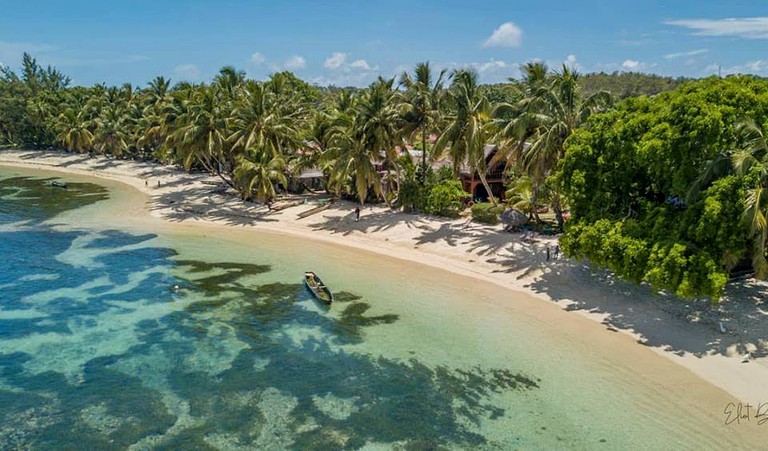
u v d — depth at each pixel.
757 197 23.45
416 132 52.78
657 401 21.66
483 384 23.56
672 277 24.94
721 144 25.11
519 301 32.59
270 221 55.59
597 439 19.55
